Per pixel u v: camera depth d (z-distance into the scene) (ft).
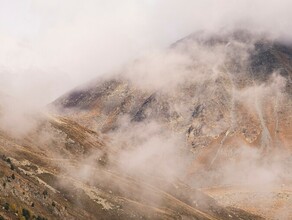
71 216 394.11
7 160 422.00
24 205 346.13
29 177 414.00
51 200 389.60
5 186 347.77
